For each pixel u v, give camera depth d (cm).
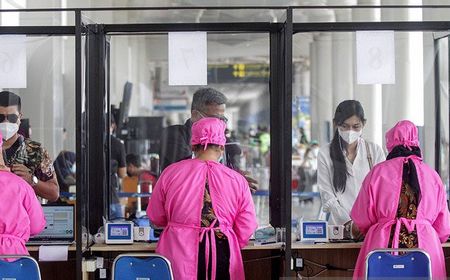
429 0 620
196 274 393
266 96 748
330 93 588
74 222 448
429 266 364
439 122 493
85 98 447
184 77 462
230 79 1041
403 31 472
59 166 504
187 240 396
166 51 743
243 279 407
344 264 462
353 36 530
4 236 395
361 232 429
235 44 657
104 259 436
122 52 694
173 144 538
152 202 410
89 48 461
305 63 688
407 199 406
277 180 464
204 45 464
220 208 399
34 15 555
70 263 463
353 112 483
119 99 761
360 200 414
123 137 671
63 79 519
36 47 496
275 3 638
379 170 412
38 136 495
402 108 488
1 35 466
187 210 398
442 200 412
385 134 466
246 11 599
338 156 480
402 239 402
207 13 612
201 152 411
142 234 441
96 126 465
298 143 712
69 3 596
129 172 561
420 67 488
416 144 418
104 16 504
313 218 477
